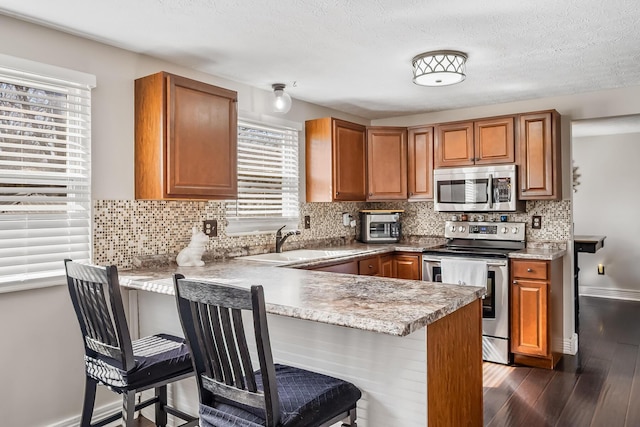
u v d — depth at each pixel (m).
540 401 2.99
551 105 4.11
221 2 2.18
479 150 4.18
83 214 2.64
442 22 2.42
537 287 3.64
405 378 1.79
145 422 2.72
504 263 3.74
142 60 2.91
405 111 4.70
